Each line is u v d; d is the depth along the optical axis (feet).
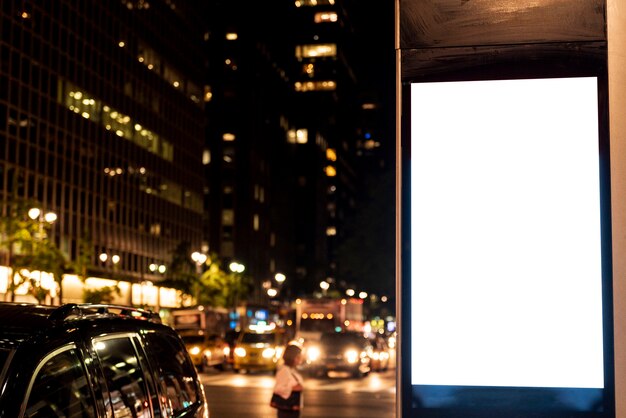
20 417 11.64
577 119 13.83
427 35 14.20
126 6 263.29
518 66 13.98
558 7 13.99
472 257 13.71
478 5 14.12
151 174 280.10
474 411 13.47
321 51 572.51
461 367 13.57
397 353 13.74
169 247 293.64
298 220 530.27
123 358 15.78
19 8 199.72
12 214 158.20
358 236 231.50
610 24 13.94
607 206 13.58
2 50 192.54
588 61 13.89
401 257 13.84
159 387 16.94
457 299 13.66
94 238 236.22
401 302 13.76
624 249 13.52
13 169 195.00
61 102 219.41
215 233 412.16
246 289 322.14
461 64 14.10
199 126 331.77
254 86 430.61
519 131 13.88
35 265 159.84
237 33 426.51
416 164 13.99
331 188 586.86
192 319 195.21
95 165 238.48
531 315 13.53
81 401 13.46
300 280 523.70
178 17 312.09
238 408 68.33
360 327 214.69
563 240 13.61
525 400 13.41
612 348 13.33
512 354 13.50
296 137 539.29
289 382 36.88
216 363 142.72
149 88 281.33
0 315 13.66
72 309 14.34
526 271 13.60
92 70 238.68
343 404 74.79
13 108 196.34
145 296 266.77
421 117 14.08
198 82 332.19
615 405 13.24
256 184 431.02
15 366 12.07
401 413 13.58
